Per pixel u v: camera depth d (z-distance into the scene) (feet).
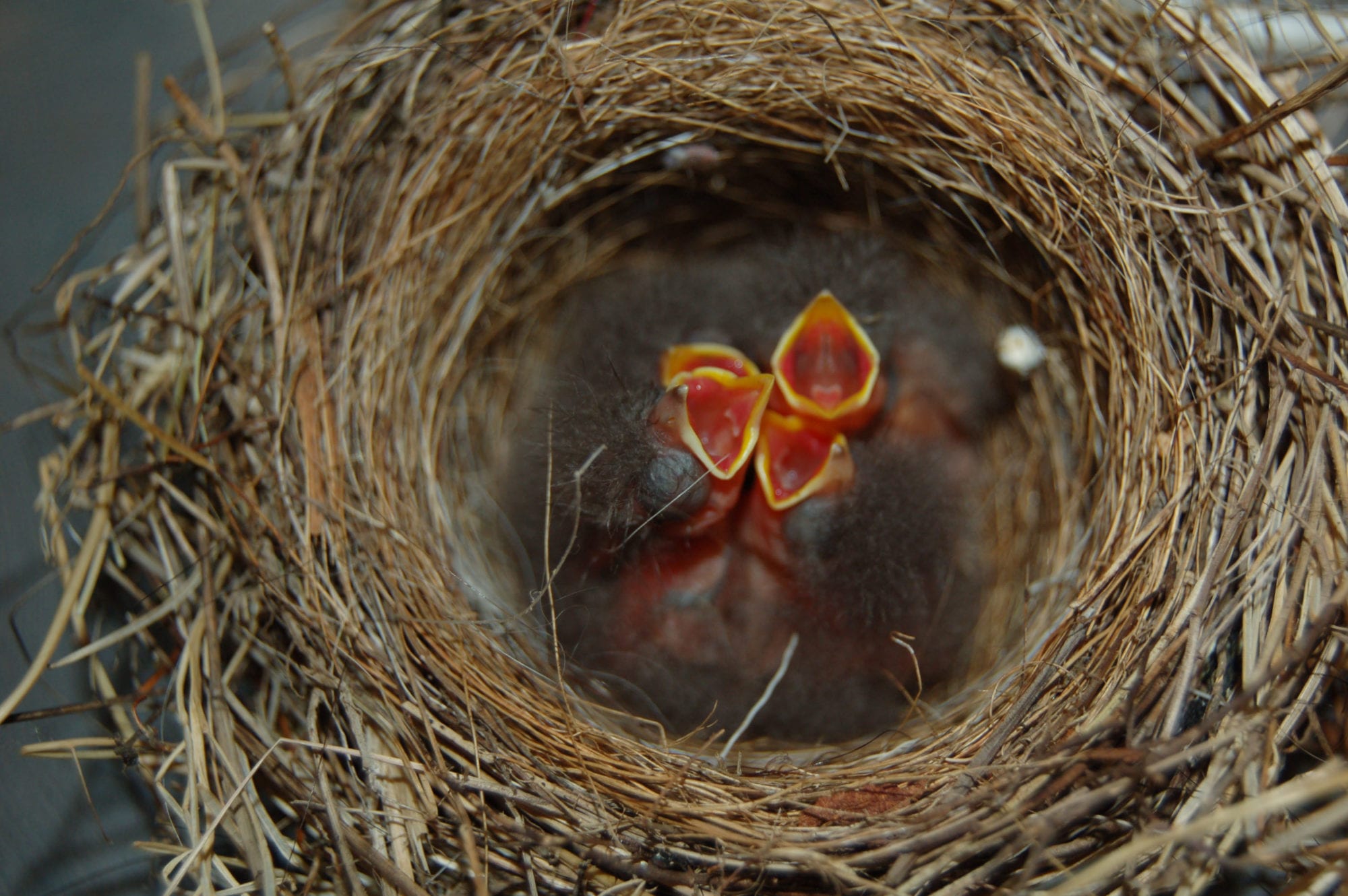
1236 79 0.82
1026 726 0.81
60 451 0.85
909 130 0.86
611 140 0.87
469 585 0.86
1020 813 0.77
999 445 0.90
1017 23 0.84
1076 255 0.84
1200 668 0.79
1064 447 0.87
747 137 0.88
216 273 0.85
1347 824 0.78
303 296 0.85
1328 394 0.80
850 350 0.88
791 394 0.88
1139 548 0.81
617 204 0.90
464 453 0.89
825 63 0.85
